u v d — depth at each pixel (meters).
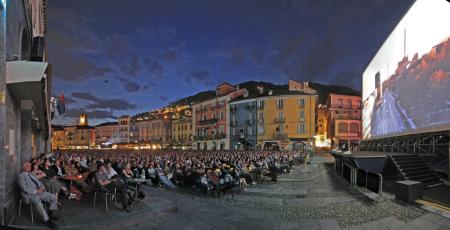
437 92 14.64
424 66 16.14
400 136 20.28
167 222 7.70
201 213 8.91
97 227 6.52
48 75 13.58
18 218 6.46
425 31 16.06
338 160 20.58
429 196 10.23
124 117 112.44
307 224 8.01
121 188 7.80
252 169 16.73
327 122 63.72
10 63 6.12
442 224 7.05
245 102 61.69
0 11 5.96
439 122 14.43
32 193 6.30
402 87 19.47
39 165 9.18
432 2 15.28
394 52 21.22
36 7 16.34
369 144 29.38
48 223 6.19
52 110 26.44
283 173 21.16
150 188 13.73
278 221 8.30
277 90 59.91
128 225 6.99
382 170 15.29
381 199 10.35
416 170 14.51
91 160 20.55
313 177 18.66
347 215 8.79
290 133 54.88
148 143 97.75
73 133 130.12
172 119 88.00
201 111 74.31
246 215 8.90
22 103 8.04
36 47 12.48
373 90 27.70
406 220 7.75
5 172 5.82
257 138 58.91
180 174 14.97
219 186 11.97
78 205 8.04
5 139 5.86
